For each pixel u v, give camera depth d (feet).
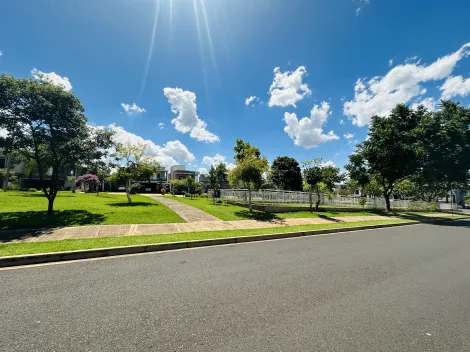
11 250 17.60
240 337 8.35
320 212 55.26
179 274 14.87
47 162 35.94
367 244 26.17
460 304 11.56
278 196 59.52
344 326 9.29
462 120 62.54
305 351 7.67
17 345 7.58
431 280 14.90
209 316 9.75
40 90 29.81
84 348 7.54
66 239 21.76
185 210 45.73
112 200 63.26
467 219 68.18
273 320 9.57
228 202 68.03
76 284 12.91
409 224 49.85
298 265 17.44
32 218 29.99
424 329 9.25
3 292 11.69
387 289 13.26
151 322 9.19
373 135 73.67
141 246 20.38
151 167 59.21
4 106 27.94
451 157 60.95
